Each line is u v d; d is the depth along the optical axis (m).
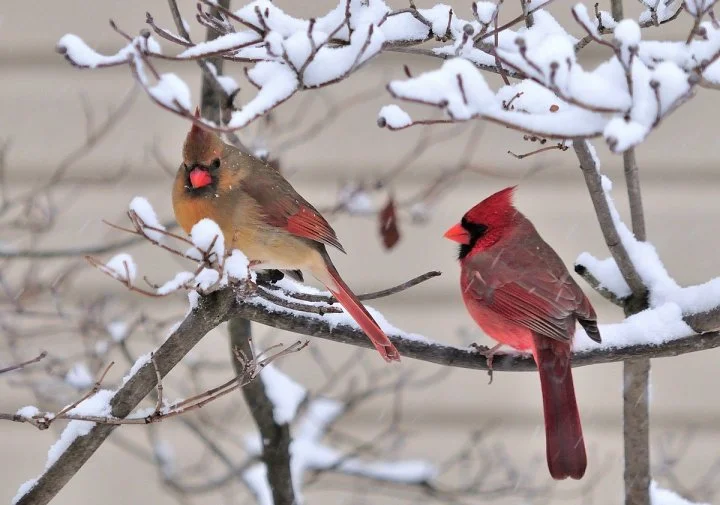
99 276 9.98
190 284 4.59
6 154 10.07
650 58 4.49
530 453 10.16
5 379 9.59
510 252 6.87
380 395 10.12
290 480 7.72
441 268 10.00
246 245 6.38
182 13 9.80
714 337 5.85
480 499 9.71
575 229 9.87
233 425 10.12
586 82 3.98
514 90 5.10
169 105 4.07
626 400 6.46
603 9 9.03
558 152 9.78
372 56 4.57
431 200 9.45
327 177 9.98
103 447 10.47
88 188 10.02
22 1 10.04
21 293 8.74
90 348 9.21
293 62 4.48
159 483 10.43
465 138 9.84
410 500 10.27
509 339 6.70
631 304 6.18
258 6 4.92
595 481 9.62
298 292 5.73
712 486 9.83
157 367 4.95
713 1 4.46
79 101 10.10
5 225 8.98
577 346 6.45
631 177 6.02
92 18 10.02
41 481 5.54
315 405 9.26
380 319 6.04
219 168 6.27
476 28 5.75
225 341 10.14
